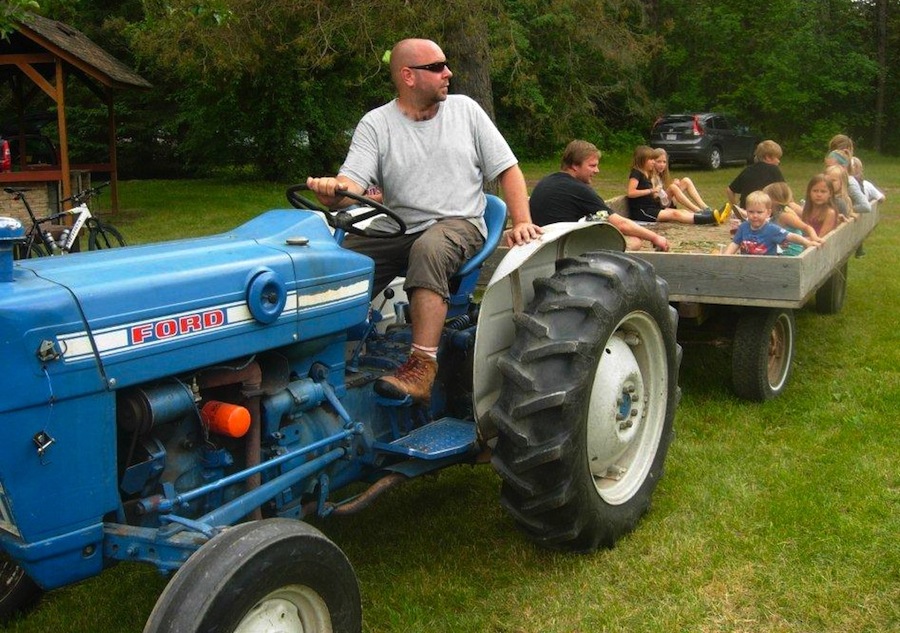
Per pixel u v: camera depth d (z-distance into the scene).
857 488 4.09
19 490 2.32
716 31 29.14
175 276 2.63
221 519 2.68
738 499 4.03
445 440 3.37
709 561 3.50
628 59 13.59
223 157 22.16
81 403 2.39
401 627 3.15
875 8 29.95
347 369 3.43
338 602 2.55
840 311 7.65
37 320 2.29
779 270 4.89
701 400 5.48
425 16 10.74
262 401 2.95
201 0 9.58
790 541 3.63
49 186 13.66
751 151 25.45
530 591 3.34
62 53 13.47
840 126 28.20
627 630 3.08
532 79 12.38
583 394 3.21
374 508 4.10
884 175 22.28
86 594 3.50
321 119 21.16
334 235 3.62
